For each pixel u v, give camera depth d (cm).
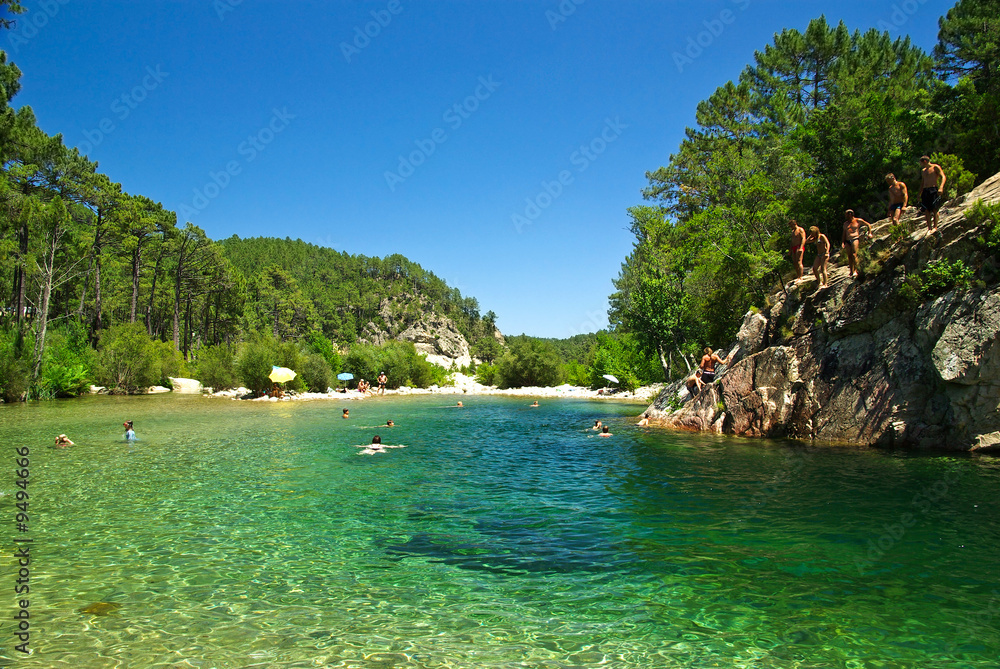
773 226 3009
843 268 2009
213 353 5347
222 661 533
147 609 647
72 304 6041
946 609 640
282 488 1273
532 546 876
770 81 4103
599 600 678
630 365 5766
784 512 1027
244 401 4112
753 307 2322
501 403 4472
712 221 3500
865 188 2447
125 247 5897
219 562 803
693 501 1129
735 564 786
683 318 3784
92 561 802
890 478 1258
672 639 582
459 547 873
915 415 1630
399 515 1054
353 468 1523
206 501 1149
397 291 19862
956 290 1541
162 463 1568
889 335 1728
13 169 4184
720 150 4109
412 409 3756
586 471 1467
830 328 1875
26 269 4219
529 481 1353
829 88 3778
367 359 6450
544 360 7275
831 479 1270
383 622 621
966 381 1483
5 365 3525
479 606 662
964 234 1559
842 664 532
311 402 4250
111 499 1158
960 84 2608
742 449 1736
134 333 4903
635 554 832
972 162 2120
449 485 1310
